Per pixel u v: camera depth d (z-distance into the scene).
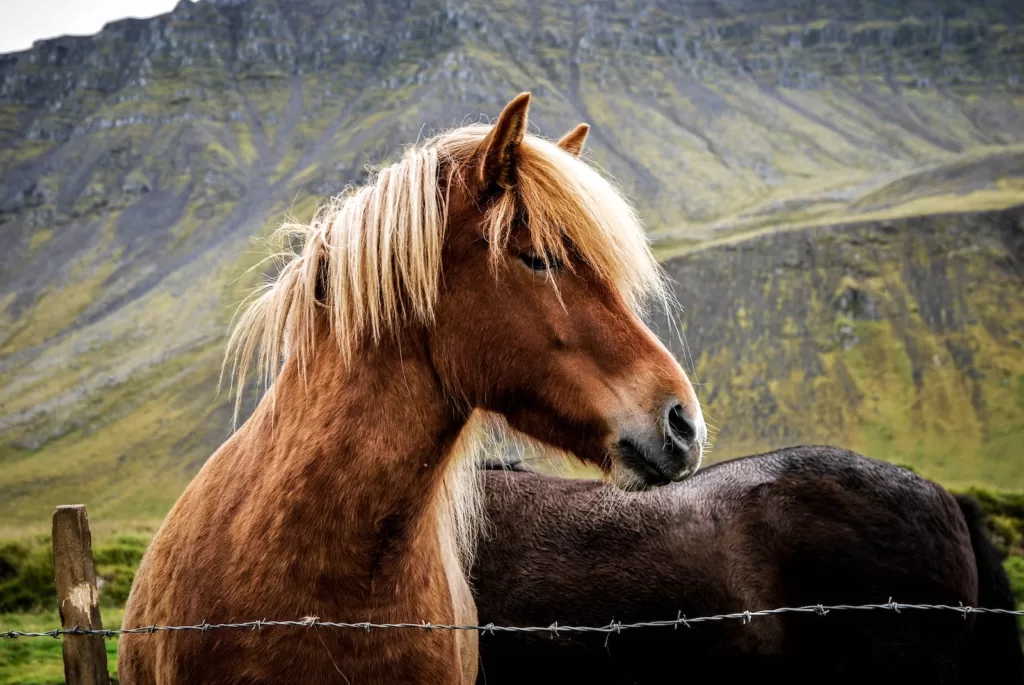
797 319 117.81
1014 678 4.18
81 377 155.75
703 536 4.11
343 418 2.52
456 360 2.59
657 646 4.10
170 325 175.38
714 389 108.81
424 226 2.54
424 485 2.60
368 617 2.49
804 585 4.05
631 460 2.54
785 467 4.28
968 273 121.44
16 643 9.01
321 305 2.69
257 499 2.55
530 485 4.43
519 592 4.17
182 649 2.56
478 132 2.80
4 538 14.86
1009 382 104.56
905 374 108.00
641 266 2.69
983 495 15.74
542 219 2.53
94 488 108.81
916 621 4.03
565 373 2.55
